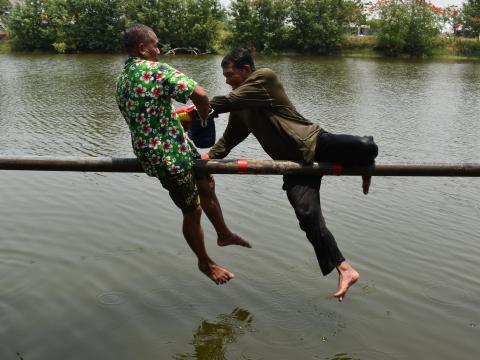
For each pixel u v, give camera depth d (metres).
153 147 4.25
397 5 49.03
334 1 49.91
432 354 5.39
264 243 7.59
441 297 6.39
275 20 50.00
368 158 4.59
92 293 6.31
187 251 7.31
